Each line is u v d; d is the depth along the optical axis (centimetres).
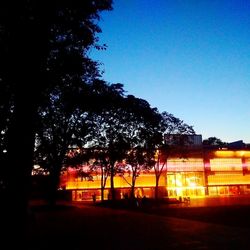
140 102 4947
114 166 5519
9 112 1141
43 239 1639
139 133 5031
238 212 3072
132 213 3328
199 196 7462
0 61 1046
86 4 1227
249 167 8075
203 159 7769
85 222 2472
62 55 1277
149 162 5369
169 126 5688
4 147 1107
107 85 3778
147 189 7206
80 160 4072
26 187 826
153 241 1530
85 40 1317
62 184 6731
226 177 7869
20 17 1075
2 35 1077
